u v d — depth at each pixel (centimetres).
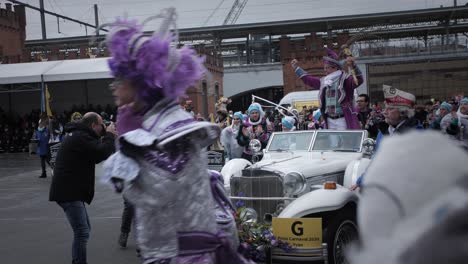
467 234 91
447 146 103
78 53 3133
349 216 572
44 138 1692
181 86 232
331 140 764
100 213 1032
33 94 3328
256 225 580
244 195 641
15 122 3158
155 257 220
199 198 223
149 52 227
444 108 955
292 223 548
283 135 803
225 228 246
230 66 4084
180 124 225
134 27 241
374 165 108
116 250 722
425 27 3953
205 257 220
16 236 838
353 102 808
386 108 559
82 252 555
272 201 627
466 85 3459
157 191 214
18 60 3198
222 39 4375
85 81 3344
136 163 216
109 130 552
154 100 233
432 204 96
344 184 625
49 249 743
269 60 4309
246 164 733
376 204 104
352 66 775
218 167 857
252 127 966
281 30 4203
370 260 102
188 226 220
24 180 1658
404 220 99
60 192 544
